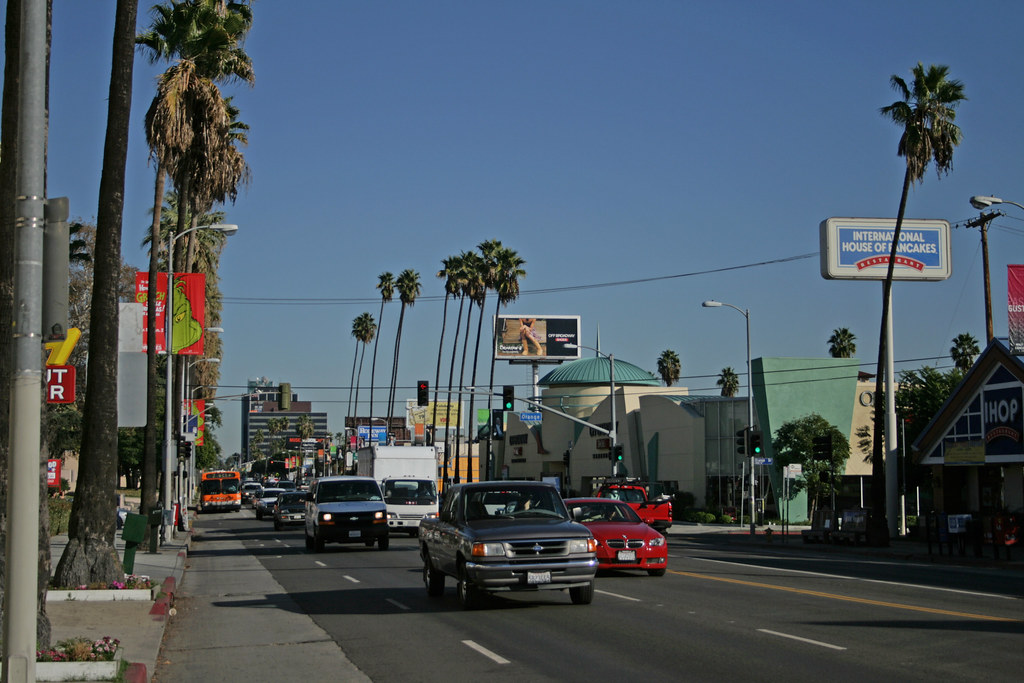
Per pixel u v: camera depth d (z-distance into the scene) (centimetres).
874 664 1125
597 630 1428
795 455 5603
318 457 14862
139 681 1018
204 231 6662
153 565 2616
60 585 1828
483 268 8344
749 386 4812
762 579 2223
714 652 1225
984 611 1606
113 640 1126
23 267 780
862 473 5966
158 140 3262
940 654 1186
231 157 3922
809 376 5909
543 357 11369
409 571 2497
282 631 1509
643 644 1296
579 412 8544
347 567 2662
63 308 798
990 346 3569
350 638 1415
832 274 4681
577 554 1627
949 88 3597
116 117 1886
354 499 3394
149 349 3275
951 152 3628
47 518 1084
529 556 1598
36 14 806
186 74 3269
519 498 1772
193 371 8575
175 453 4766
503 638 1368
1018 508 3656
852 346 9488
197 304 3659
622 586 2045
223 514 8062
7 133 1071
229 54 3481
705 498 6216
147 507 3231
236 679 1137
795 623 1477
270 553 3316
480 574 1584
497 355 11281
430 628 1483
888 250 4719
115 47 1886
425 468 4506
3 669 760
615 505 2412
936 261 4744
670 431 6544
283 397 5903
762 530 5147
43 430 1066
